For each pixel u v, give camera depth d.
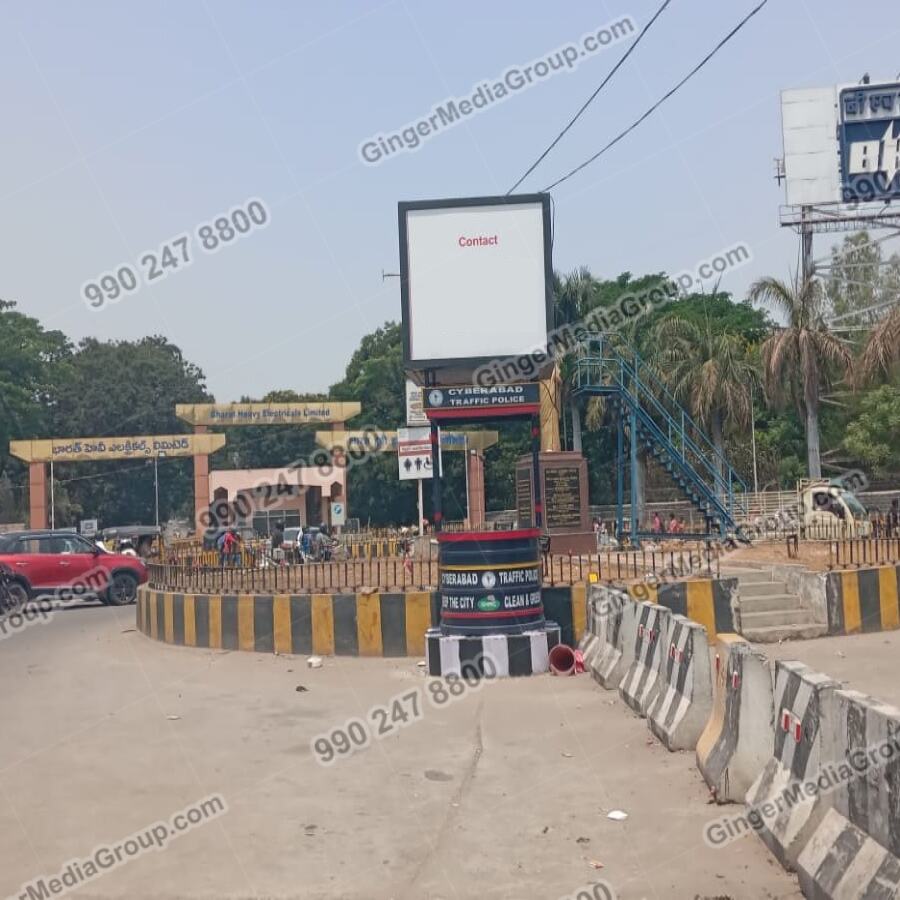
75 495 72.06
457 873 6.24
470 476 38.06
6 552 23.75
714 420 40.09
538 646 12.62
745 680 7.19
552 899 5.80
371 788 8.11
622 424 25.20
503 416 13.47
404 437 27.58
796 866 5.71
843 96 41.81
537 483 13.62
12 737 10.26
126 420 72.31
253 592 15.64
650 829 6.82
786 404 37.09
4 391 62.84
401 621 14.08
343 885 6.11
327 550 25.70
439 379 14.50
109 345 78.00
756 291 36.81
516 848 6.63
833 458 44.38
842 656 12.53
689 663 8.69
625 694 10.55
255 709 11.21
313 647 14.45
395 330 67.81
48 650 16.86
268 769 8.77
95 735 10.24
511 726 9.99
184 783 8.41
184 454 47.88
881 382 36.09
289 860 6.55
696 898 5.69
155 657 15.23
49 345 66.75
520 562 12.84
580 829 6.92
